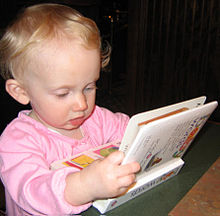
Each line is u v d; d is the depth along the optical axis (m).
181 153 0.62
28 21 0.57
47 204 0.49
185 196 0.55
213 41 1.98
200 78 2.11
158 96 2.33
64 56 0.52
